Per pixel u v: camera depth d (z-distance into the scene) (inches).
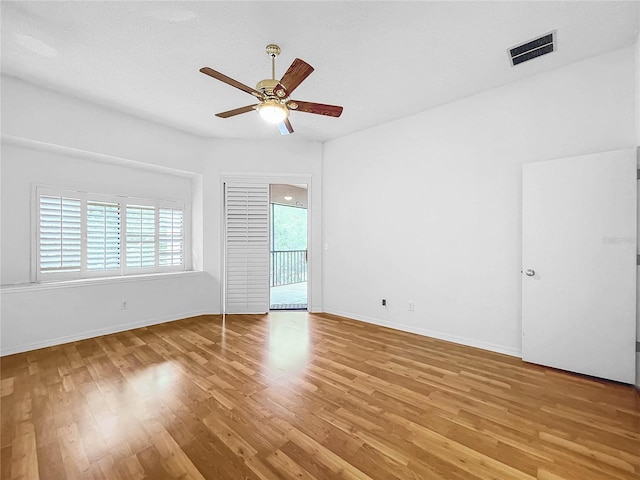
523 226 107.2
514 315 113.5
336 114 98.3
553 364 101.5
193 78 110.7
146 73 107.4
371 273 157.8
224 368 100.7
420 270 139.1
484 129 120.0
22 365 102.3
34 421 70.8
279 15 79.3
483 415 74.4
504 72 106.6
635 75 91.1
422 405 78.8
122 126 139.1
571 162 97.8
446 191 130.7
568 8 76.7
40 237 127.3
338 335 136.4
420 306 139.0
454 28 84.1
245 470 56.5
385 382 91.4
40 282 125.6
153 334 136.9
